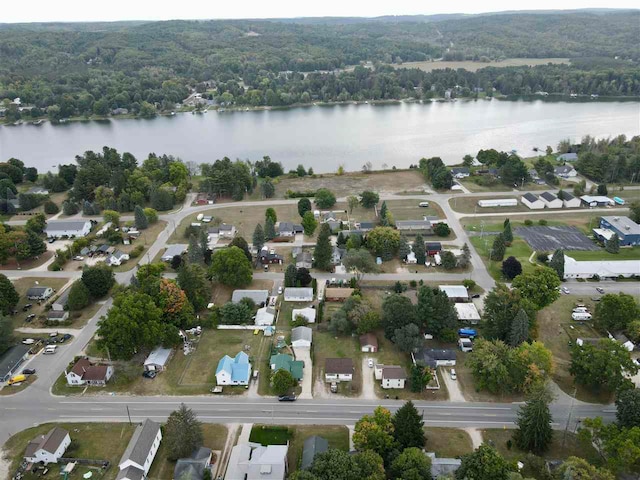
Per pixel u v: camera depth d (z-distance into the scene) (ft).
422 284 387.75
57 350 333.21
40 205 617.62
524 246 479.82
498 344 295.69
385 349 332.19
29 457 243.40
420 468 220.43
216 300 394.32
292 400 286.66
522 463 238.07
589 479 206.80
